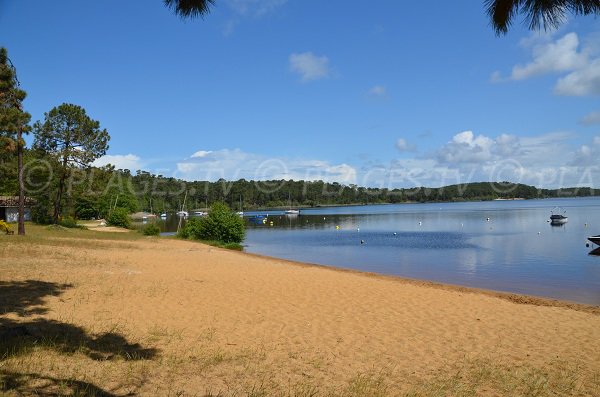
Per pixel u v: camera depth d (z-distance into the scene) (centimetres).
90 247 2412
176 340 802
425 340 921
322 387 620
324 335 927
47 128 3925
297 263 2528
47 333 735
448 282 2064
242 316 1051
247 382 613
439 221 8006
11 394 475
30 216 5125
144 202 11900
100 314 930
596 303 1582
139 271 1638
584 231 5281
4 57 2373
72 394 494
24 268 1421
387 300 1346
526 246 3722
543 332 1020
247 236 5422
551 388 669
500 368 754
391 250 3609
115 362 637
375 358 784
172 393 542
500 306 1316
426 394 614
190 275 1647
